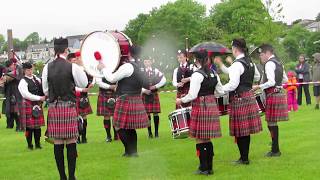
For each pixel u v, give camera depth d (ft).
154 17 179.01
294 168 18.35
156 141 26.13
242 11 157.28
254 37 109.70
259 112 19.81
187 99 17.54
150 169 19.19
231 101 19.03
